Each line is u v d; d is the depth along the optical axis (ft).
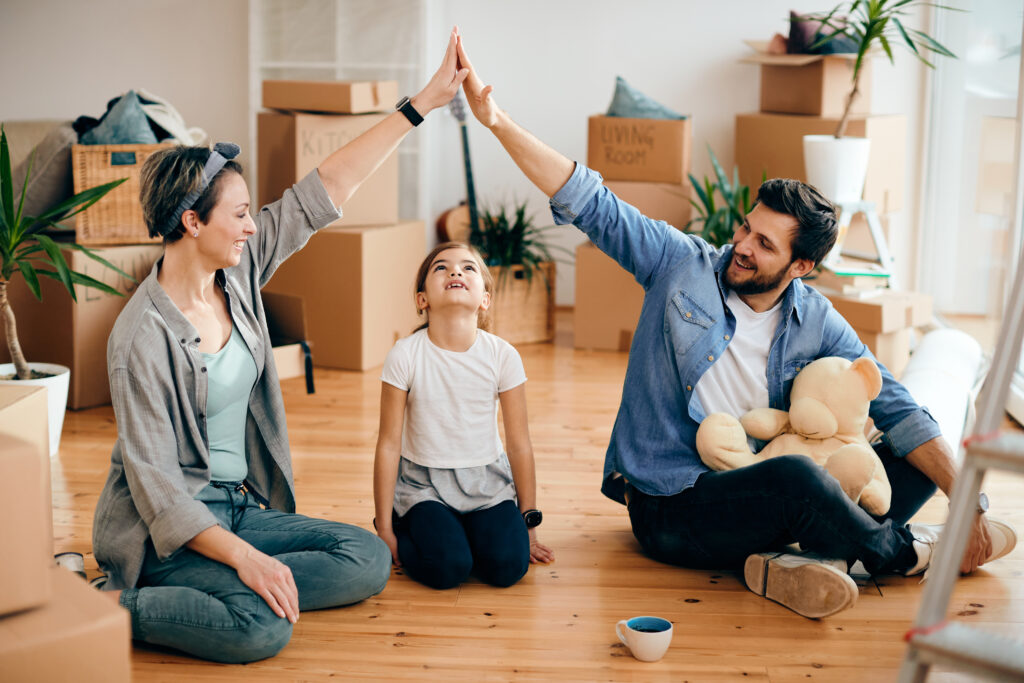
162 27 17.13
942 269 15.97
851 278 13.16
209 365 6.73
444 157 17.52
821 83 14.64
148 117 12.39
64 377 10.56
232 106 17.25
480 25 17.17
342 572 6.97
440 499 7.85
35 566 4.73
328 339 14.05
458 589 7.55
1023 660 4.45
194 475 6.75
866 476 7.07
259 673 6.31
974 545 7.50
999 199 13.30
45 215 10.06
